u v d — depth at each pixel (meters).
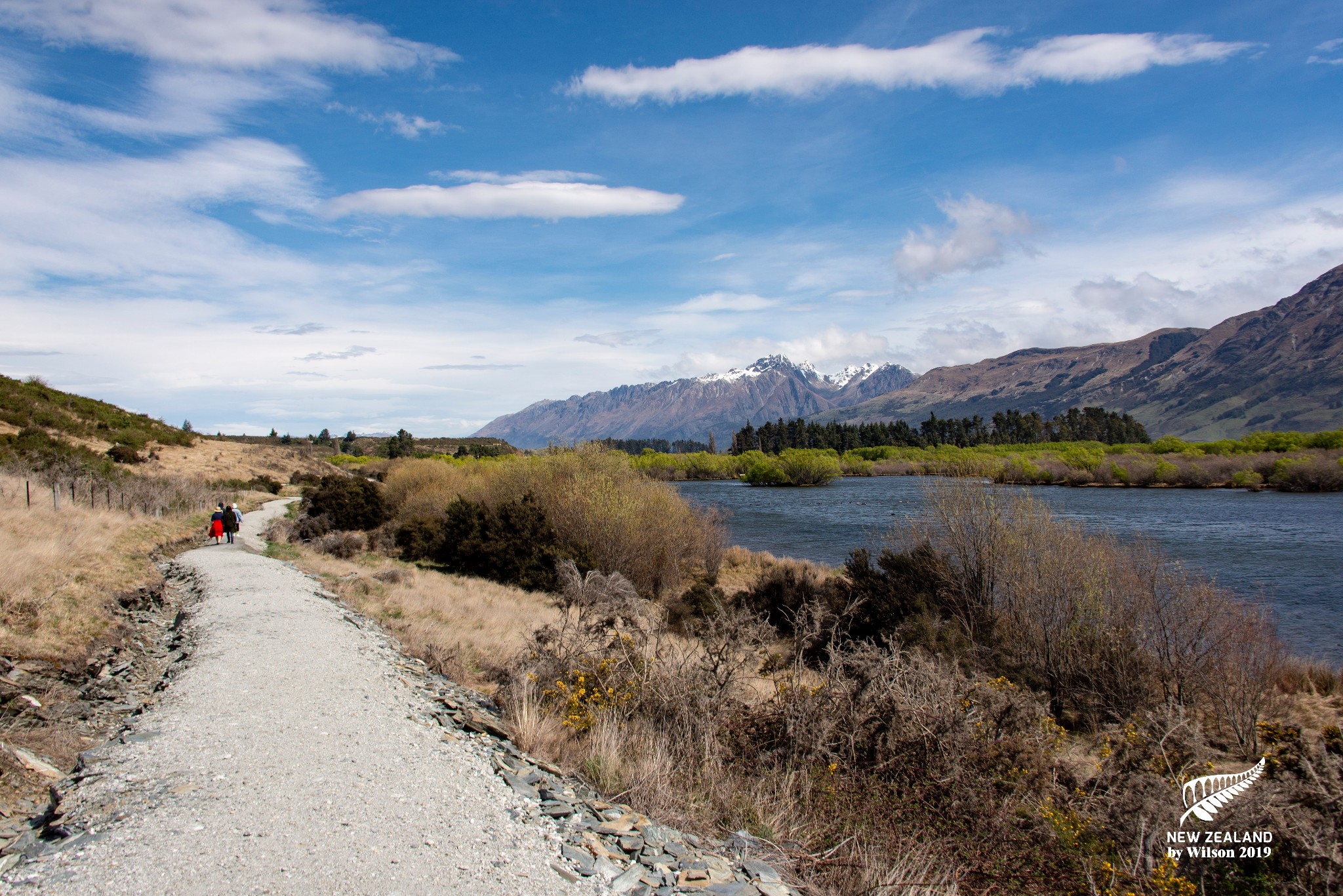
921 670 7.83
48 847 4.03
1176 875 4.84
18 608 8.69
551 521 27.11
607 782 5.83
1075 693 12.83
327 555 25.38
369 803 4.89
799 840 5.33
